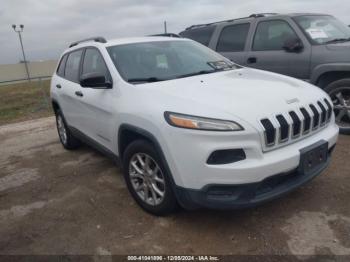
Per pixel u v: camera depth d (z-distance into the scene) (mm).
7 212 3859
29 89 19109
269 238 2986
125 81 3643
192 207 2977
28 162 5531
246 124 2715
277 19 5879
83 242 3156
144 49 4176
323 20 6004
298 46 5461
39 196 4203
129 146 3490
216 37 6758
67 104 5109
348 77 5152
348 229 3012
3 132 7957
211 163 2742
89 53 4551
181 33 7605
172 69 3967
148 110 3115
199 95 3084
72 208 3805
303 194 3654
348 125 5293
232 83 3453
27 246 3172
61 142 6133
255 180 2717
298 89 3365
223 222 3260
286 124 2883
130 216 3508
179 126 2834
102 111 3906
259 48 6062
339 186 3777
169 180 3061
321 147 3127
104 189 4207
